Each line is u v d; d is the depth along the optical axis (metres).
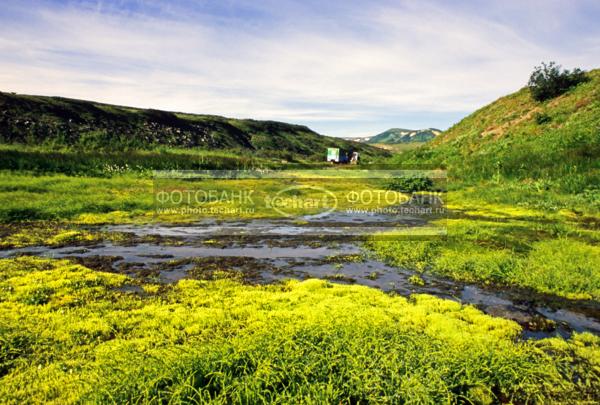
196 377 5.09
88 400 4.76
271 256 11.98
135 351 5.96
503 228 15.57
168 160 37.81
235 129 99.38
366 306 7.92
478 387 5.36
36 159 29.55
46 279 9.27
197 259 11.48
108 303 7.99
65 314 7.43
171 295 8.52
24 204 18.31
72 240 13.62
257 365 5.33
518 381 5.53
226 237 14.50
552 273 9.80
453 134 44.84
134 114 72.44
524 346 6.47
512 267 10.37
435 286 9.53
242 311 7.64
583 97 33.56
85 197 21.12
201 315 7.39
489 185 26.56
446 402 4.87
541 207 19.84
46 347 6.21
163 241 13.71
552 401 5.17
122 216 18.23
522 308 8.19
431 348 6.02
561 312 7.99
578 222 16.66
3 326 6.64
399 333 6.54
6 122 48.44
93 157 34.38
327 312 7.54
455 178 30.38
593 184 21.42
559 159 25.44
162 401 4.71
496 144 34.09
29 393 5.04
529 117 35.91
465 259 11.18
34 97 60.28
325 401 4.70
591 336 6.86
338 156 68.56
